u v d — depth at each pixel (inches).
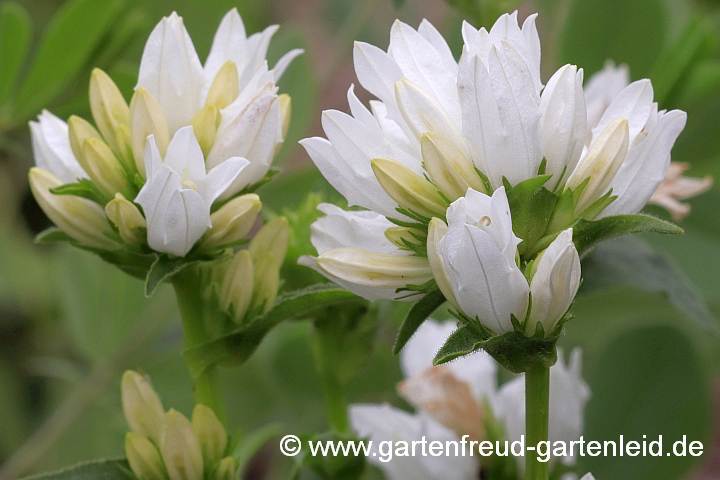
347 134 20.1
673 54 25.5
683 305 22.5
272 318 21.3
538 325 19.5
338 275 20.1
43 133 21.5
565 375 22.8
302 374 26.8
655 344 25.1
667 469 24.9
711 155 26.1
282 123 21.1
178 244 20.6
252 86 20.9
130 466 21.1
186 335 21.5
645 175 20.2
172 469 20.9
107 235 20.9
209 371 21.5
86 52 26.5
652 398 25.0
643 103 20.4
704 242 26.5
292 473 22.0
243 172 20.8
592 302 27.2
